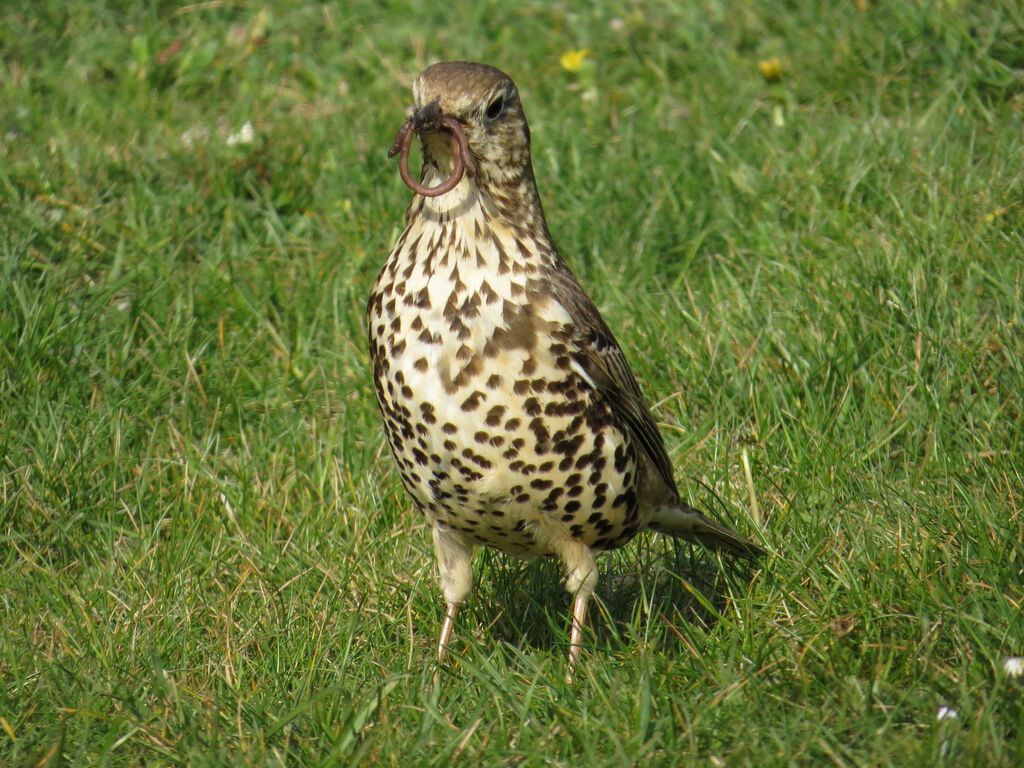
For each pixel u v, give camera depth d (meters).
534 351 7.65
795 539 9.29
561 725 7.38
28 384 11.03
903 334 11.10
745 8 17.52
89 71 17.22
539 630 9.37
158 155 14.77
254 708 7.75
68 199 13.55
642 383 11.32
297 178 14.15
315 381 11.71
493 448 7.74
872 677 7.44
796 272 12.01
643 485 8.53
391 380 7.84
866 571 8.67
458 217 7.66
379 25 18.27
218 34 17.97
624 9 18.11
